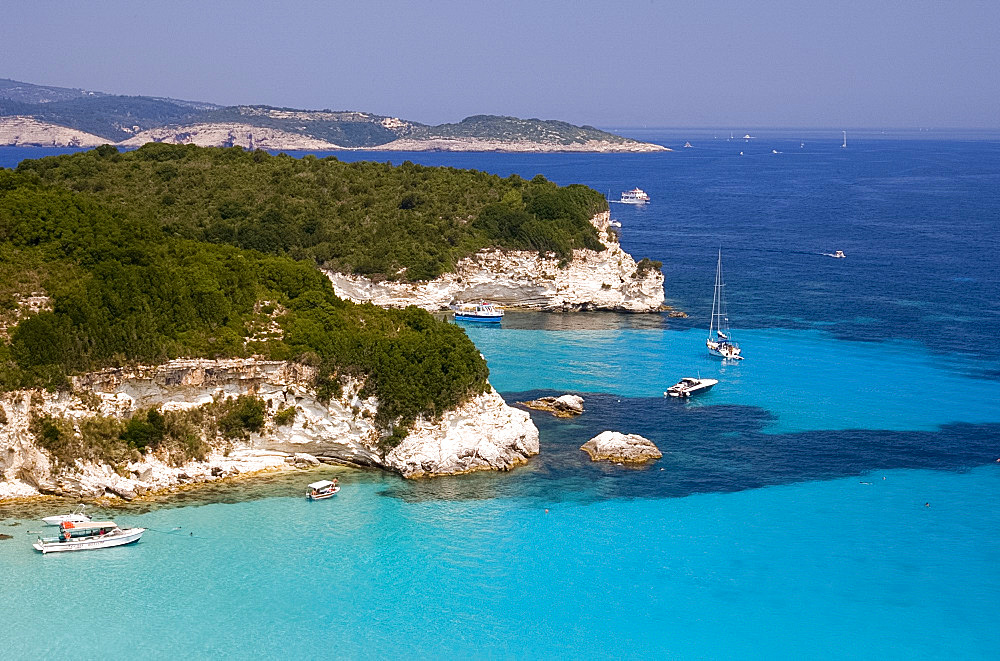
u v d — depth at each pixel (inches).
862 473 3336.6
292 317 3351.4
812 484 3235.7
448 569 2645.2
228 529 2802.7
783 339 5216.5
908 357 4835.1
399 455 3191.4
